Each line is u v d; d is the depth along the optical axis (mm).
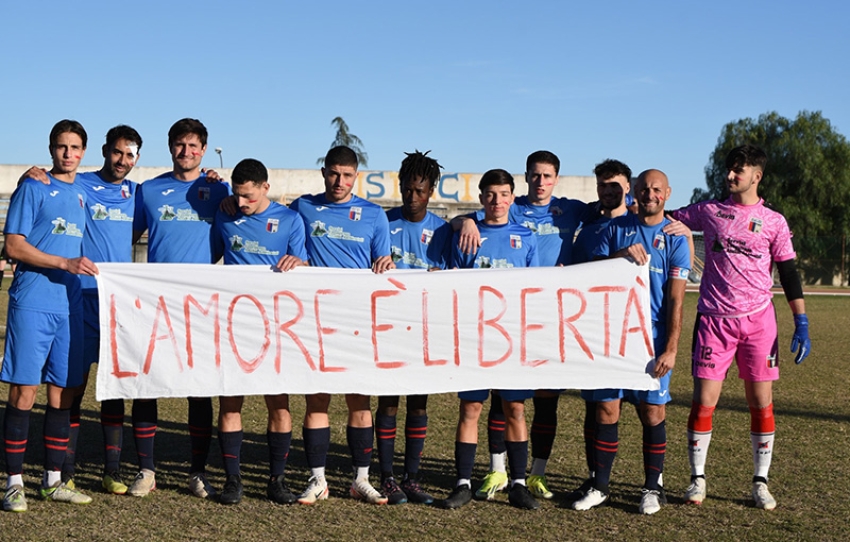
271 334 5836
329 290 5863
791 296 5945
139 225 6352
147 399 5914
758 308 5762
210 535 4980
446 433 8188
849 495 6000
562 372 5867
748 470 6711
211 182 6121
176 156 6023
